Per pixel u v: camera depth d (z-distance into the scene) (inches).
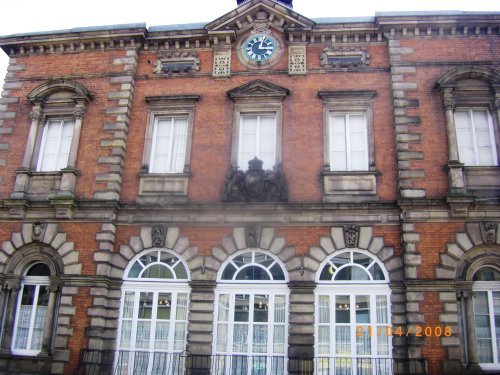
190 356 617.6
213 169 693.3
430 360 580.7
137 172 704.4
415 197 630.5
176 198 685.3
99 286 646.5
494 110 669.9
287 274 637.9
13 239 682.8
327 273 634.8
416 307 597.6
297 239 647.1
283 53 740.7
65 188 690.2
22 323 666.8
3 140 741.9
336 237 641.6
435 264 610.2
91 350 619.8
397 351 594.2
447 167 644.1
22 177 706.8
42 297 674.8
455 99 679.1
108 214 673.0
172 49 766.5
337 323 616.7
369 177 662.5
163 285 654.5
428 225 624.7
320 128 693.9
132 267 666.8
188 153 703.7
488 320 602.5
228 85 733.3
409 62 702.5
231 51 751.1
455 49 704.4
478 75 681.0
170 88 743.7
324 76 720.3
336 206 644.7
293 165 679.7
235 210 661.9
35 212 689.6
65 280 652.7
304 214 652.7
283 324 625.6
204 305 636.7
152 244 666.8
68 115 743.7
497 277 616.7
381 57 721.6
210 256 654.5
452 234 618.8
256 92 714.8
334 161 685.9
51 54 777.6
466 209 619.2
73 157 705.6
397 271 621.3
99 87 745.0
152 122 730.8
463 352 588.7
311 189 666.8
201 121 717.3
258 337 623.8
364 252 636.1
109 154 705.0
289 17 741.3
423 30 714.8
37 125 737.6
